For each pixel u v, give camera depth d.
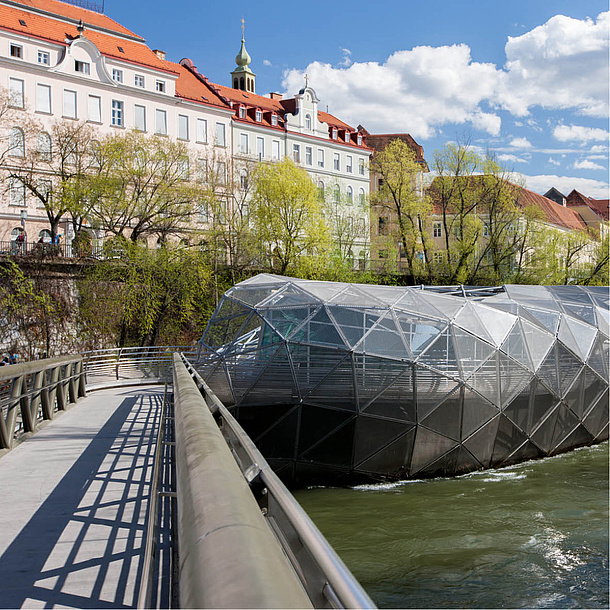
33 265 36.47
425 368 17.83
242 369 17.88
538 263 56.84
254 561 0.96
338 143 74.94
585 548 12.53
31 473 7.01
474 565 11.69
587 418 22.53
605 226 64.50
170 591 3.56
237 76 77.12
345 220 56.69
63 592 3.66
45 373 10.93
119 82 54.06
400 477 18.09
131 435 9.77
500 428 19.42
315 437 17.52
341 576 1.09
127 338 39.50
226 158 52.72
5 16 48.16
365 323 18.02
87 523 5.11
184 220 42.47
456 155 53.00
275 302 19.08
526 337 20.48
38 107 48.59
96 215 39.91
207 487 1.45
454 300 20.52
